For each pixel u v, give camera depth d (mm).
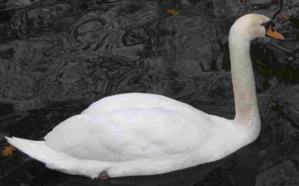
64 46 12383
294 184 8711
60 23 13148
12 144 8867
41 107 10672
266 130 9875
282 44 11891
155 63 11711
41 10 13609
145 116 8836
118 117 8812
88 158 8812
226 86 11008
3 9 13672
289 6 12984
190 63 11641
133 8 13469
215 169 9094
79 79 11398
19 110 10594
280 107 10359
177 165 8938
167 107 9156
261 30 9125
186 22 12836
